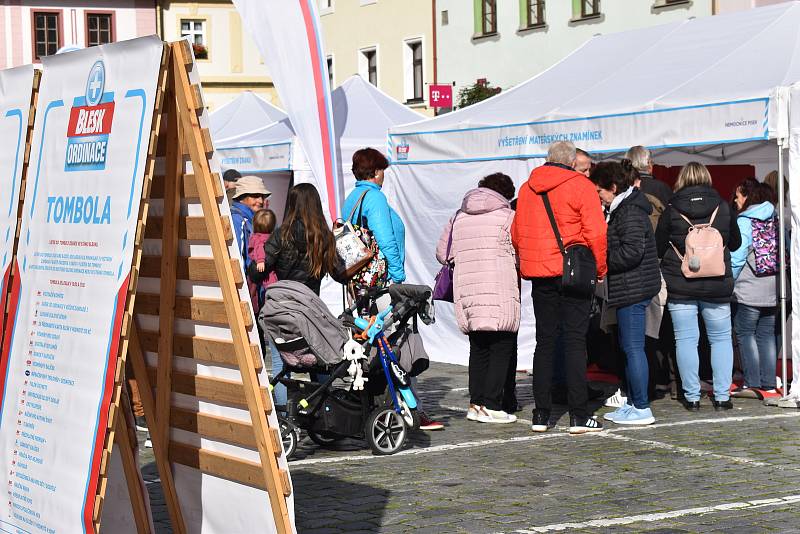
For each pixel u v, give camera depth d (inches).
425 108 1534.2
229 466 199.6
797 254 411.5
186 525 215.9
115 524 227.3
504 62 1386.6
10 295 227.0
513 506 281.3
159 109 185.6
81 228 202.4
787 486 297.4
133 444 218.8
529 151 501.0
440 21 1493.6
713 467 321.7
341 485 307.1
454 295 396.5
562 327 378.3
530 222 371.6
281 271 359.3
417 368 356.8
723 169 544.7
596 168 398.0
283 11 559.2
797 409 416.2
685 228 408.2
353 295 373.4
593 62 547.2
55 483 203.6
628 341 389.7
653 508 276.7
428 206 568.7
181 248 201.9
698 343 455.2
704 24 523.2
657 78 478.6
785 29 472.7
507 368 402.0
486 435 378.3
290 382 345.1
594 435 374.3
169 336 207.5
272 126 725.3
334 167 569.9
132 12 2190.0
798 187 406.9
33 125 224.1
